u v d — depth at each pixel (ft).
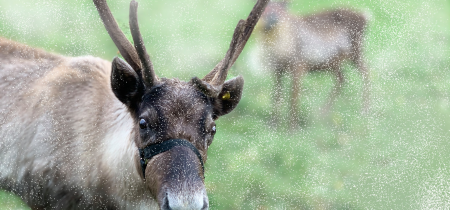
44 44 53.72
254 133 52.19
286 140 52.29
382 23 77.46
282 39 59.41
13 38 53.47
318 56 60.34
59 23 56.49
